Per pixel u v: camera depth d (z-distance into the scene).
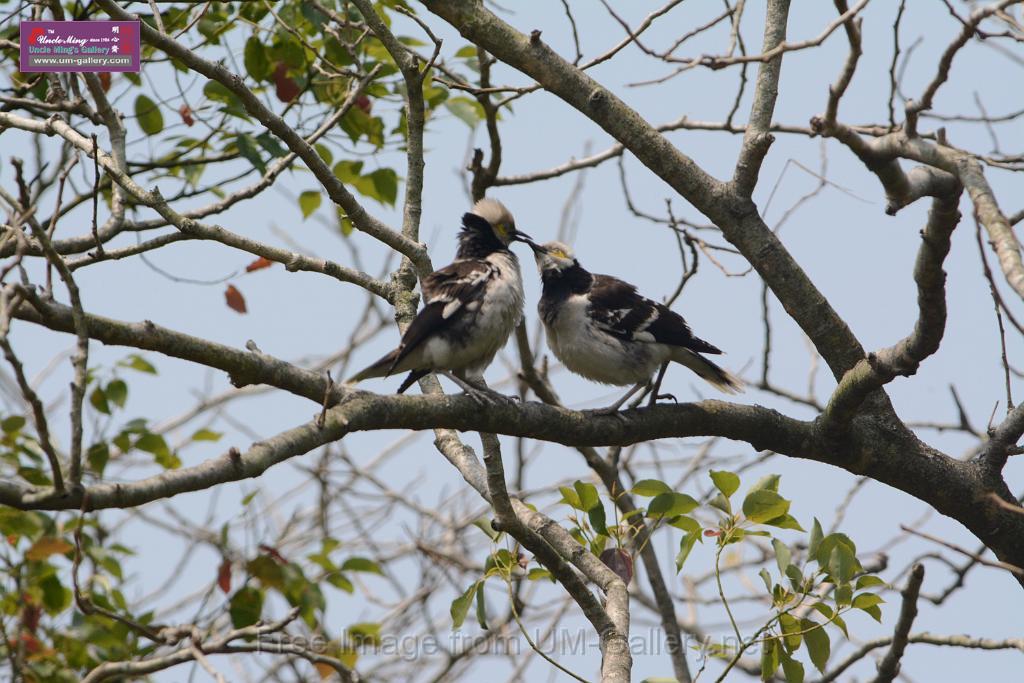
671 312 12.88
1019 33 9.75
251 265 12.51
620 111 10.92
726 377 12.93
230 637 10.17
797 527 9.18
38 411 6.58
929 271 9.63
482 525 9.78
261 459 7.81
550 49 10.80
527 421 9.86
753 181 11.11
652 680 9.07
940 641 10.74
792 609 8.96
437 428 9.40
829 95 9.83
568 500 9.76
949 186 9.71
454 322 11.52
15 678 11.95
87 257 10.23
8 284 6.92
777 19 11.46
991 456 11.23
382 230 11.08
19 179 7.44
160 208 10.32
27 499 6.73
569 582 9.21
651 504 9.42
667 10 10.55
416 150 11.84
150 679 12.45
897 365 10.10
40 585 12.49
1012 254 9.16
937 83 9.81
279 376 8.45
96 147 9.35
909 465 11.07
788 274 11.09
